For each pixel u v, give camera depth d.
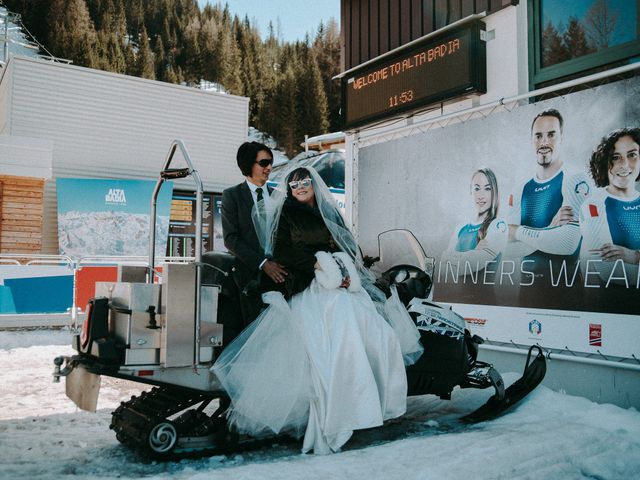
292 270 3.51
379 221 6.41
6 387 5.05
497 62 5.37
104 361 2.84
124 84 16.33
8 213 12.49
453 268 5.52
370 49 6.81
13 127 15.02
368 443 3.52
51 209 15.24
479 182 5.32
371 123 6.48
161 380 2.97
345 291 3.46
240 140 17.83
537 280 4.76
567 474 2.85
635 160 4.14
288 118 57.62
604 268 4.29
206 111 17.39
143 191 15.07
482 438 3.34
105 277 9.12
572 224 4.52
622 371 4.18
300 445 3.38
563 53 4.98
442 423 3.97
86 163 15.78
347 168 6.94
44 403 4.46
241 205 3.64
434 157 5.79
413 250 4.19
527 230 4.86
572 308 4.49
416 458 2.96
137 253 14.78
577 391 4.46
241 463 3.04
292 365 3.20
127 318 2.94
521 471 2.82
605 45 4.67
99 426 3.79
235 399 3.10
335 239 3.63
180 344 2.99
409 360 3.65
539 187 4.80
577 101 4.54
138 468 2.91
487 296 5.18
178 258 10.38
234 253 3.49
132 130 16.39
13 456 3.11
